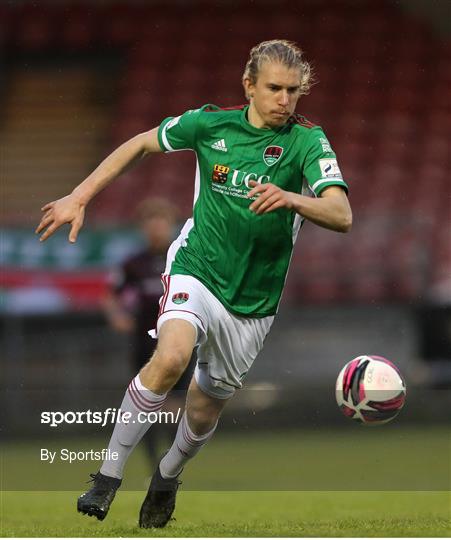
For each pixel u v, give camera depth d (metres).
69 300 46.47
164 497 16.89
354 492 24.16
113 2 65.25
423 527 15.99
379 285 47.94
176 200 54.88
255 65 14.91
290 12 62.97
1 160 61.75
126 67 63.38
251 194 13.20
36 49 64.75
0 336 44.47
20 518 18.94
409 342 43.12
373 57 60.91
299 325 43.88
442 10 61.44
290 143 15.34
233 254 15.76
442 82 59.88
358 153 57.56
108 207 54.94
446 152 57.56
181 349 14.87
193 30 63.41
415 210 55.28
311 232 48.72
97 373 43.97
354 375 16.66
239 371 16.53
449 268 50.25
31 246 47.38
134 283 28.25
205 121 15.80
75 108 62.75
